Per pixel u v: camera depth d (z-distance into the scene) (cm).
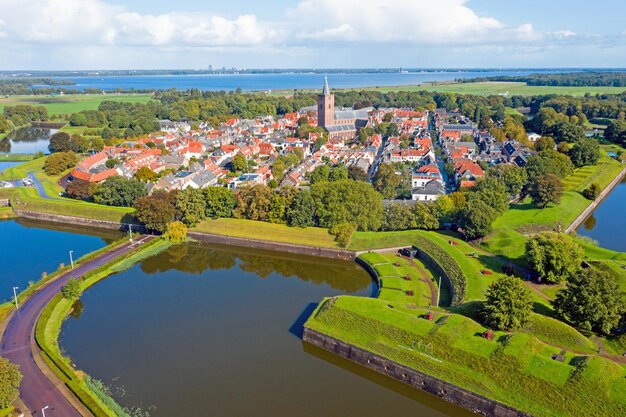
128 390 9344
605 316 10500
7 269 15025
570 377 8688
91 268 14912
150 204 17650
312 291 14050
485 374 9144
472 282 13162
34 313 11881
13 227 19525
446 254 15100
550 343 10225
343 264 15975
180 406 8900
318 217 17775
